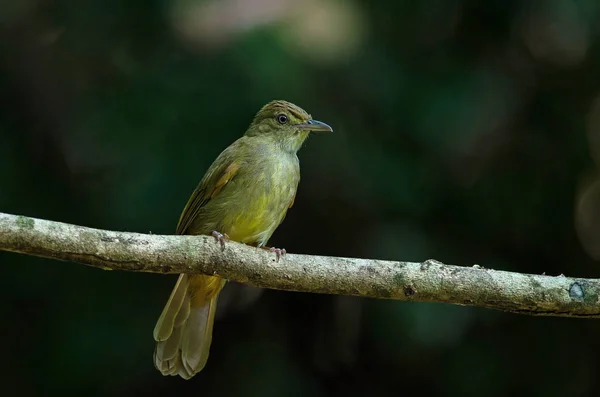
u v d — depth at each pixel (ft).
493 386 40.19
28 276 40.29
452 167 41.16
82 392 39.75
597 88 42.29
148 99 39.29
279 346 41.96
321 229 41.32
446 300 26.03
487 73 41.16
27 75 42.98
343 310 42.16
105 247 24.49
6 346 40.24
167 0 40.83
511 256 41.32
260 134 33.71
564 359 41.16
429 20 41.55
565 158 41.70
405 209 39.40
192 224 32.60
